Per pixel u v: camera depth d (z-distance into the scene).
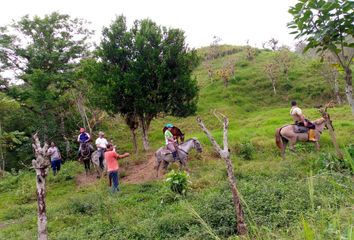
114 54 20.47
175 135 16.27
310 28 5.29
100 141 17.84
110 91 19.53
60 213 12.15
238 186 10.66
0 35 26.97
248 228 6.86
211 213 8.52
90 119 25.73
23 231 11.05
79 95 23.66
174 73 20.48
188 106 21.22
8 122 27.09
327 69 31.02
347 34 5.35
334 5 4.89
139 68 19.83
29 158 26.09
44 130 24.95
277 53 41.12
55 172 19.62
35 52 26.53
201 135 22.91
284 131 14.66
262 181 11.09
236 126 26.05
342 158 10.62
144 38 19.97
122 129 29.08
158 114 23.41
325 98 31.52
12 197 17.16
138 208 11.20
